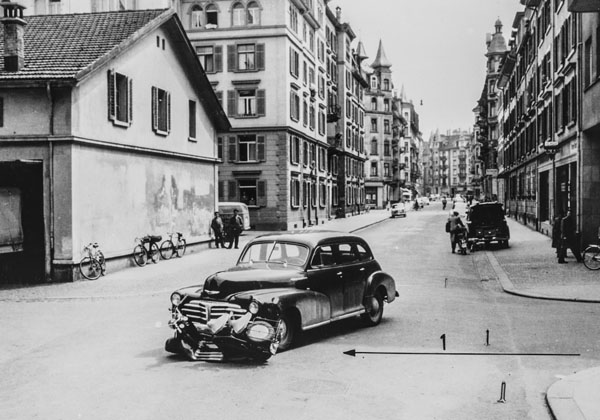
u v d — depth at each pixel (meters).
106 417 6.24
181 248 25.12
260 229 43.03
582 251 21.83
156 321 11.92
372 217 64.25
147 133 22.75
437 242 32.12
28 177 17.98
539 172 36.03
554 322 11.36
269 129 42.72
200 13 43.47
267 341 8.37
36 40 20.86
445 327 10.96
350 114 70.25
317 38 54.34
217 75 43.31
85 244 18.50
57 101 17.95
